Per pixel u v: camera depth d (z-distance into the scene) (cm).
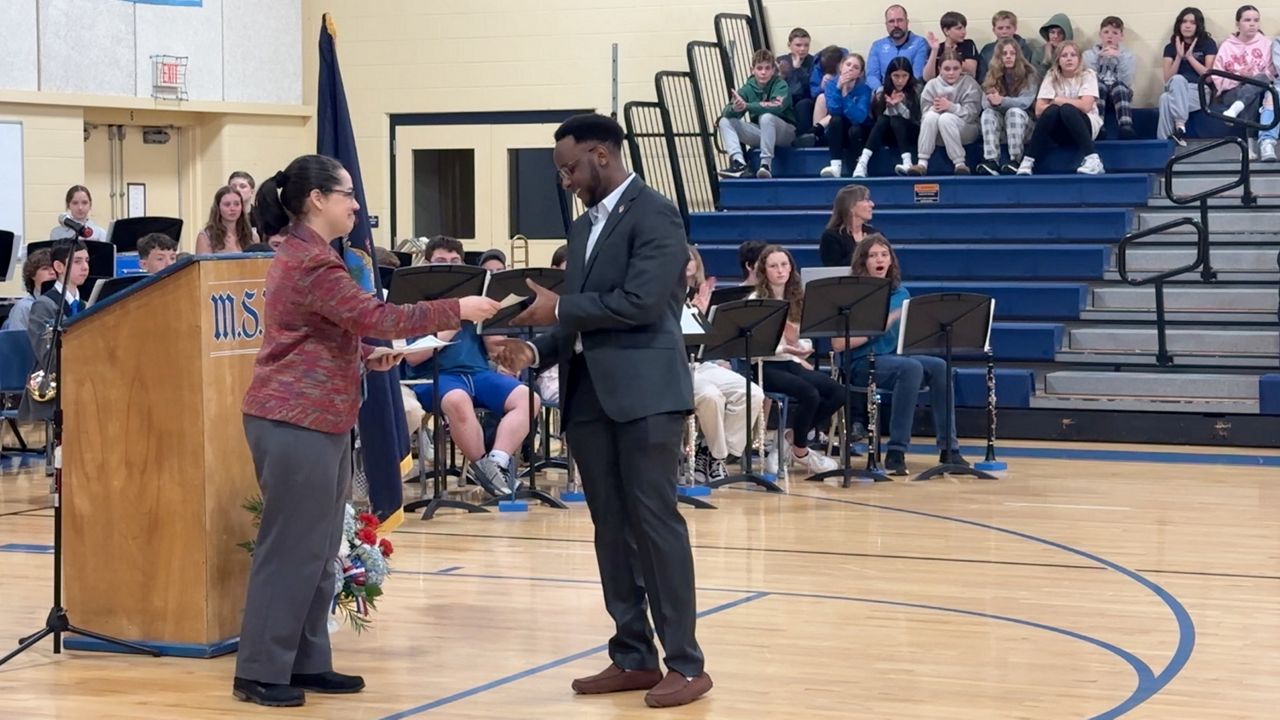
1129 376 1209
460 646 574
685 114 1584
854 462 1089
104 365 554
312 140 1661
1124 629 599
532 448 926
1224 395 1188
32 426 1304
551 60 1625
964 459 1100
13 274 1443
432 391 915
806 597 657
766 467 1057
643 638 513
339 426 498
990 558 745
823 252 1123
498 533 821
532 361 502
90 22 1494
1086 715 479
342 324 488
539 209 1639
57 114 1476
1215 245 1307
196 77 1566
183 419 546
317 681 510
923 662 546
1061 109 1377
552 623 612
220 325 550
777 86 1490
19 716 480
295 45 1644
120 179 1566
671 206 494
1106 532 815
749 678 524
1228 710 485
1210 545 778
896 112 1438
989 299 1005
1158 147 1382
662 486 491
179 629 554
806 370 1038
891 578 697
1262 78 1371
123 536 558
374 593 575
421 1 1655
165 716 481
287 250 495
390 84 1666
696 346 940
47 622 559
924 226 1366
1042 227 1336
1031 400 1215
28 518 874
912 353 1053
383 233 1672
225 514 556
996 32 1426
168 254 922
